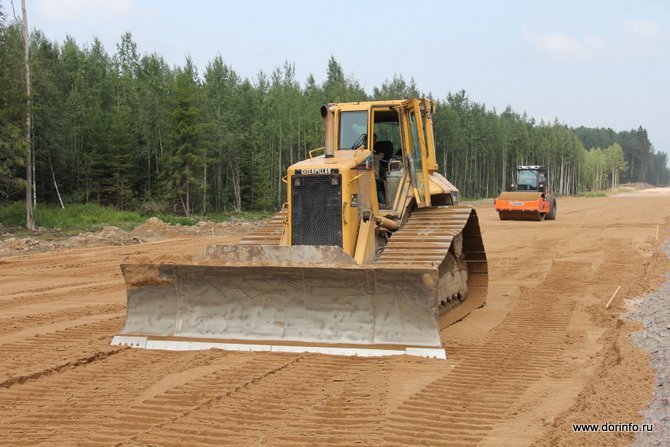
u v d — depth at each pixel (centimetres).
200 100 4531
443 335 930
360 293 806
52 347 854
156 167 4588
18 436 546
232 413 594
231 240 2516
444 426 563
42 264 1812
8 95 2888
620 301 1156
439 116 7131
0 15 3084
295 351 800
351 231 916
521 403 624
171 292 866
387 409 603
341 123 1048
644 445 500
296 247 835
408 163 1059
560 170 11056
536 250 2044
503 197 3241
